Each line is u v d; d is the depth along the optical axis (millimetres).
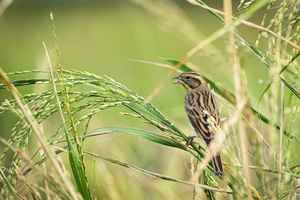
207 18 39406
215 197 9641
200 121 11711
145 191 12836
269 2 9094
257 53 9453
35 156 9680
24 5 77625
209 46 10258
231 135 8781
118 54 46875
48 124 11031
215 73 10438
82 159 8922
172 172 13648
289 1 8922
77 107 9242
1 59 48750
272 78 8742
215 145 7914
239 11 9117
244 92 8297
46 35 68188
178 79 12969
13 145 9109
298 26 9070
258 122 9281
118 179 13062
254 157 8969
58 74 9258
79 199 8500
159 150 15727
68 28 65562
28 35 68188
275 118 8547
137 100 9461
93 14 68438
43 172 8812
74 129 8945
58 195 8914
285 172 8703
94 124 15922
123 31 56000
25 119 8984
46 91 9195
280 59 8844
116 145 14836
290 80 9625
